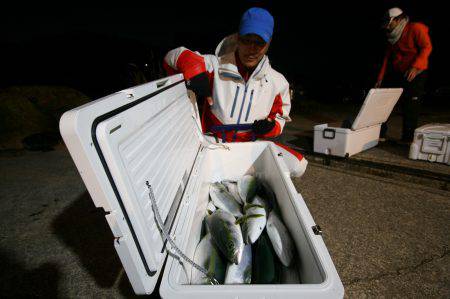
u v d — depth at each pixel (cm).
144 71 587
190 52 197
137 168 84
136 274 76
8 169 344
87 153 61
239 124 218
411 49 341
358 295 143
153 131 105
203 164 184
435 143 302
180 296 77
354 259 169
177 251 93
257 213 148
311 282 95
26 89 529
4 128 434
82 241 201
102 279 164
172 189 118
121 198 72
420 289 145
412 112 371
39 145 421
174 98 147
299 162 200
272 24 185
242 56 194
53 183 301
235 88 207
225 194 184
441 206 225
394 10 340
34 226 221
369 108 307
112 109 74
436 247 176
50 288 158
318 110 728
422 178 267
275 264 129
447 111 602
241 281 116
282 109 236
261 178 210
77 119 58
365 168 301
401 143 385
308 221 110
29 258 184
